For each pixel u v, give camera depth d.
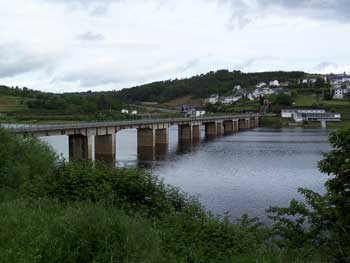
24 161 26.34
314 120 195.38
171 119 110.62
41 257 9.88
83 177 17.50
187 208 16.61
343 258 12.41
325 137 115.56
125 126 82.31
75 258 10.16
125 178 17.58
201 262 11.38
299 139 109.31
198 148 88.44
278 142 100.88
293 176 50.19
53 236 10.84
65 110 134.62
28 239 10.86
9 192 18.81
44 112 125.69
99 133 73.50
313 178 48.69
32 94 179.12
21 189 18.59
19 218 12.62
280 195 39.19
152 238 11.65
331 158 13.86
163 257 10.91
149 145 95.44
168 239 12.46
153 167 58.59
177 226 13.88
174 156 73.25
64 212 13.41
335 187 13.46
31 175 24.19
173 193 18.92
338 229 13.22
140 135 96.12
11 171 22.33
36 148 29.84
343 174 13.43
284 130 155.00
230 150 82.69
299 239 14.50
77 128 67.31
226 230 13.68
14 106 137.62
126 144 102.25
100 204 14.52
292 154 73.88
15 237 10.98
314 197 15.20
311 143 96.81
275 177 49.53
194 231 13.41
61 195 16.81
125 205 16.19
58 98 158.38
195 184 44.97
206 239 12.99
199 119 127.12
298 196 38.66
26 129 56.06
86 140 70.00
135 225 12.11
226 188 42.62
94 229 10.99
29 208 14.23
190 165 60.62
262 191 41.06
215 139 115.44
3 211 13.44
